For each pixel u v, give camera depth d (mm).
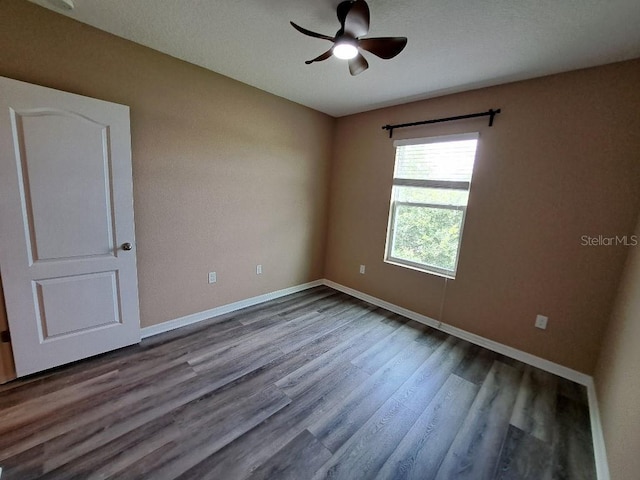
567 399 2080
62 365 2131
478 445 1659
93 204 2092
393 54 1744
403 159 3332
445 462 1543
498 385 2207
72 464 1396
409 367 2389
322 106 3514
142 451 1488
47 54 1871
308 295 3887
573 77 2193
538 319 2467
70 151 1949
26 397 1805
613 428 1484
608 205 2107
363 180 3713
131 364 2205
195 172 2707
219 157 2859
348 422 1774
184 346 2494
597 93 2105
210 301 3045
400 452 1588
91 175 2055
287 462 1483
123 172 2188
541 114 2346
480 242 2752
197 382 2047
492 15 1640
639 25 1626
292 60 2375
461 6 1579
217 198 2918
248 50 2240
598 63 2068
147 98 2324
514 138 2492
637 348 1396
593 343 2219
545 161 2350
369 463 1511
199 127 2666
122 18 1885
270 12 1756
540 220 2406
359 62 1882
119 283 2301
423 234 3242
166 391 1937
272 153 3312
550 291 2396
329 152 3988
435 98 2967
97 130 2039
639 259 1720
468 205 2797
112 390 1914
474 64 2221
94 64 2047
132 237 2311
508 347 2641
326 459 1518
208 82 2652
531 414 1918
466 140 2799
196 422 1696
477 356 2604
